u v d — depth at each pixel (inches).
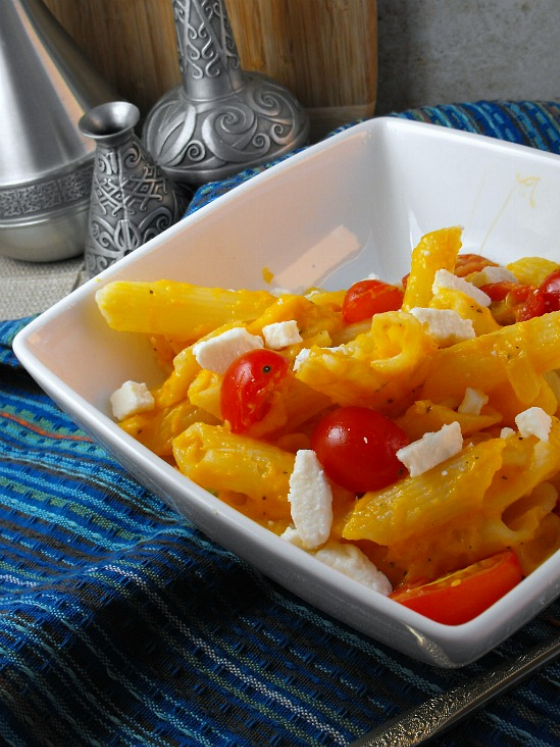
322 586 10.8
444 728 11.4
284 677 12.5
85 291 14.1
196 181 21.5
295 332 13.3
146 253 14.7
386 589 11.4
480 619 10.1
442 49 23.3
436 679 12.2
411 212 16.3
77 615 12.8
